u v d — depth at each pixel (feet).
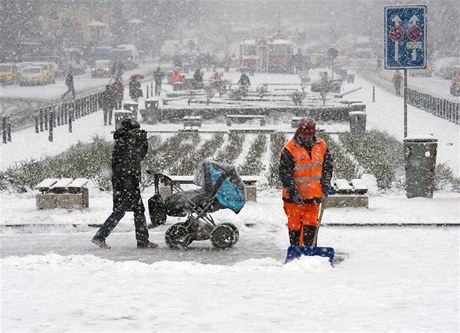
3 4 458.91
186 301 39.60
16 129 188.24
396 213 72.08
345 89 335.26
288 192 51.88
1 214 73.10
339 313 36.83
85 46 539.70
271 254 56.85
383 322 34.96
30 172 97.91
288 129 184.85
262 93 250.78
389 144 142.51
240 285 43.50
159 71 303.68
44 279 45.52
